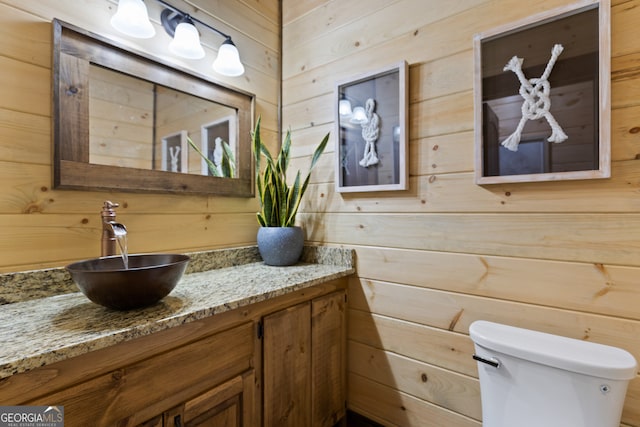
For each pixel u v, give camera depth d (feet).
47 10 3.28
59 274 3.33
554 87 3.32
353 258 4.93
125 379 2.46
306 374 4.19
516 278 3.59
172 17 4.34
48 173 3.29
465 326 3.93
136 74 3.93
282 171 5.12
